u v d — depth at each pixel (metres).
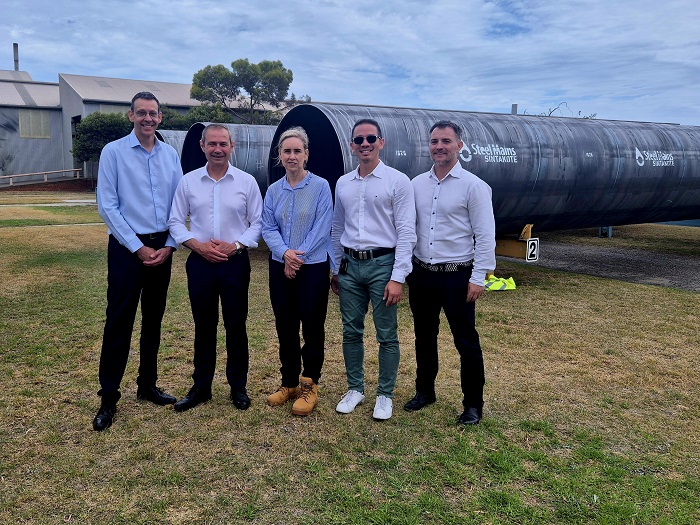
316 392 3.59
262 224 3.52
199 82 39.72
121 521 2.44
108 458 2.95
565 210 7.92
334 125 6.15
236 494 2.65
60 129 43.31
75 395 3.74
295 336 3.60
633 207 8.64
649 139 8.45
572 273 8.54
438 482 2.78
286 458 2.98
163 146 3.41
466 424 3.38
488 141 6.89
